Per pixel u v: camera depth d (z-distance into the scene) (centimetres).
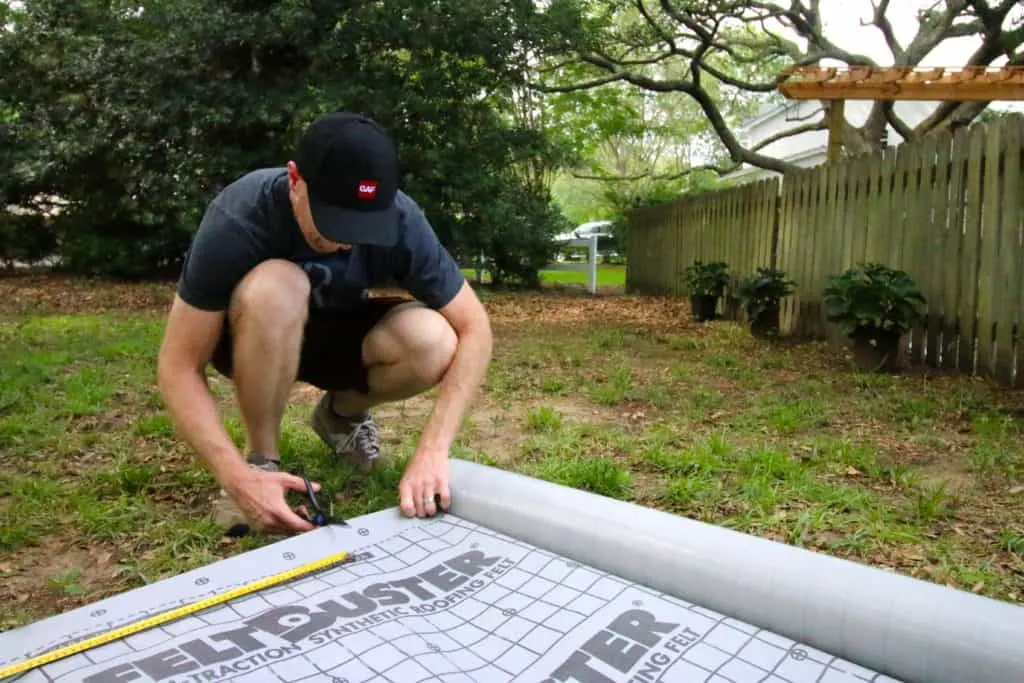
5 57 923
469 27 889
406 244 189
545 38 942
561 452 273
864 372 457
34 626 119
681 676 109
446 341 199
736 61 1395
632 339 597
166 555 190
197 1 851
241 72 893
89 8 934
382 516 162
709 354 525
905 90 677
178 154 866
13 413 328
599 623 123
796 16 1230
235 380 190
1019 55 1062
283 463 248
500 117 1015
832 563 124
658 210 1061
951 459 280
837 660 113
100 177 934
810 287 622
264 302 179
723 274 737
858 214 560
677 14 1170
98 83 870
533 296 1026
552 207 1110
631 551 137
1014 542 198
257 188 180
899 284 456
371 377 216
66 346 499
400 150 907
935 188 482
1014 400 378
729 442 293
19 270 1089
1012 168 421
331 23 873
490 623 123
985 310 440
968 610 109
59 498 228
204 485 238
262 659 112
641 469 262
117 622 121
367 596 131
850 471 259
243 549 193
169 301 810
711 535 134
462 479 168
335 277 190
